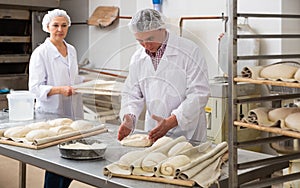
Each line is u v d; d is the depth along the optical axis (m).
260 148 3.92
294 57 1.79
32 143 2.43
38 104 3.67
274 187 2.36
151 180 1.83
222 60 4.19
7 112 3.54
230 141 1.67
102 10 5.59
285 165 2.20
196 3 4.69
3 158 5.00
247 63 4.03
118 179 1.86
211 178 1.83
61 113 3.62
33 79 3.65
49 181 3.18
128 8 5.38
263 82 1.63
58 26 3.77
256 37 1.68
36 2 5.24
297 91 2.91
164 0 5.04
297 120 1.62
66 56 3.86
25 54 5.37
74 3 6.10
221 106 3.60
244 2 4.25
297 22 4.05
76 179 2.00
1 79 5.16
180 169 1.80
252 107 3.78
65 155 2.18
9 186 4.07
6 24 5.23
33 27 5.37
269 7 4.05
